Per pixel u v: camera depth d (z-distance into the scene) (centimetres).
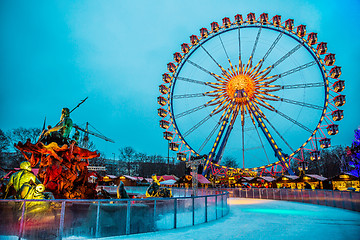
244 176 6003
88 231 1041
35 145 1514
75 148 1694
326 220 1596
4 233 930
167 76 5669
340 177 4522
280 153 5303
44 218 978
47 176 1541
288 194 3294
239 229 1280
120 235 1106
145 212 1195
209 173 5650
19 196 1204
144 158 12306
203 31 5822
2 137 7206
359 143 4634
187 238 1072
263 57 5694
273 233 1184
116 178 7044
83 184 1700
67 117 1755
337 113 4706
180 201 1359
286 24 5409
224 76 5888
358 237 1098
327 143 4831
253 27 5719
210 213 1587
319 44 5091
